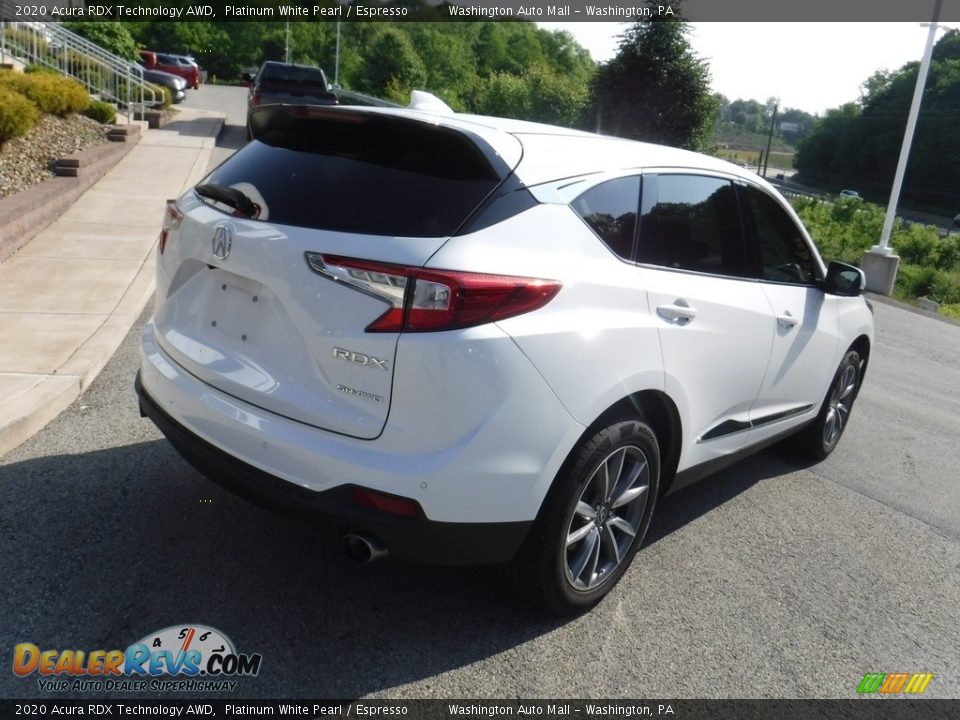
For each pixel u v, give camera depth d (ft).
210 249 9.36
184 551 10.72
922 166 314.76
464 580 10.78
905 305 52.21
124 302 21.11
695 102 113.09
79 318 19.53
